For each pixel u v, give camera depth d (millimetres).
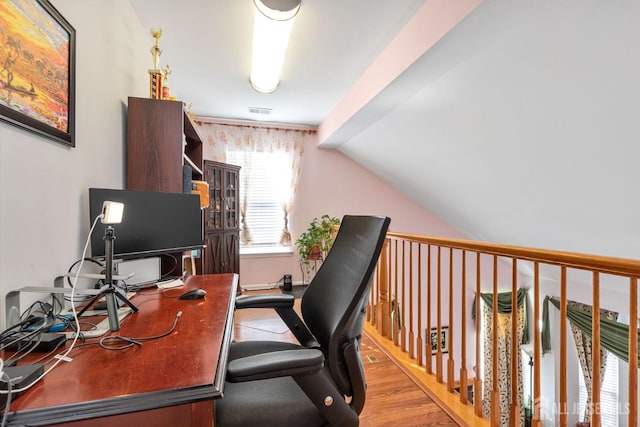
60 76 1089
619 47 1188
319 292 1181
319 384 748
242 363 692
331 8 1699
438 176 3043
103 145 1456
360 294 900
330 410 760
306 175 4160
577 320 3266
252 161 3975
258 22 1703
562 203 2160
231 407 812
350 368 905
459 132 2242
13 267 877
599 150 1616
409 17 1759
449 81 1881
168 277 1542
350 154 4156
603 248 2326
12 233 875
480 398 1505
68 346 759
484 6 1212
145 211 1364
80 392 561
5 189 851
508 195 2502
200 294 1193
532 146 1896
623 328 2906
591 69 1316
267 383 925
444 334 4535
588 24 1176
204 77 2635
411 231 4516
